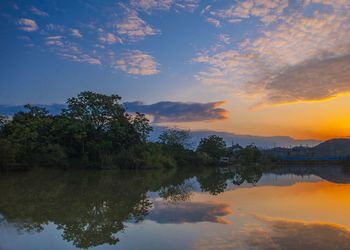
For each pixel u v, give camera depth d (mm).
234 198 26734
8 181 43562
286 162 146125
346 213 19016
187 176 59656
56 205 23453
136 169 80875
